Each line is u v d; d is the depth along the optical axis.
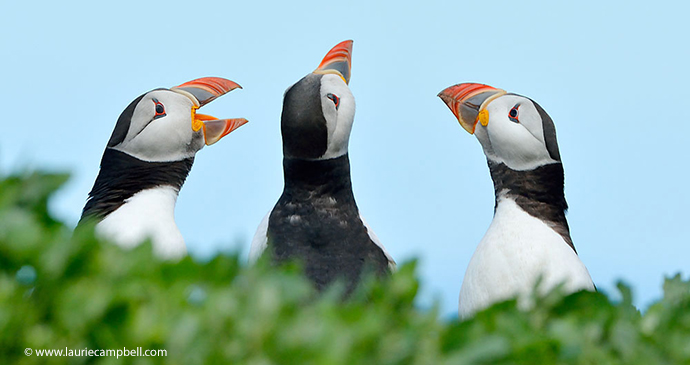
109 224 14.51
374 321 6.12
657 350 7.16
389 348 6.13
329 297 6.45
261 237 14.41
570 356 6.62
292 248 13.97
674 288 8.37
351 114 14.45
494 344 6.26
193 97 16.44
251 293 6.07
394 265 14.40
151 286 6.08
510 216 14.85
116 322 5.77
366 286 6.83
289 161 14.43
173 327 5.79
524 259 13.96
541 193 15.21
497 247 14.28
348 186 14.58
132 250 6.30
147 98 15.92
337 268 13.84
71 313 5.76
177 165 15.89
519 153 15.34
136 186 15.38
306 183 14.34
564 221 15.30
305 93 14.38
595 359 6.86
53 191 6.61
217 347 5.77
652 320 7.54
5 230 6.04
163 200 15.32
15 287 5.88
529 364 6.54
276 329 5.86
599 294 7.27
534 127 15.41
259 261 6.48
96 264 6.11
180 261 6.24
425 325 6.33
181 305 6.00
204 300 6.02
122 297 5.80
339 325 5.98
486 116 15.87
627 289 7.84
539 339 6.57
